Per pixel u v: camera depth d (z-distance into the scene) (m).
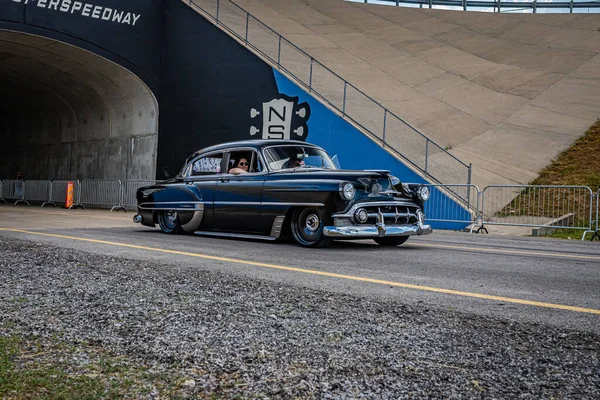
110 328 2.72
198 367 2.15
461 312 3.21
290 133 17.23
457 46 28.47
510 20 32.31
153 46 20.09
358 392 1.89
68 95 23.19
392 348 2.44
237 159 7.88
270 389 1.92
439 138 18.59
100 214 15.78
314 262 5.47
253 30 22.69
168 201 8.58
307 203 6.77
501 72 24.95
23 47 19.17
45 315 2.97
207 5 23.97
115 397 1.82
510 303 3.52
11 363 2.15
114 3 19.14
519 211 13.45
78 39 18.61
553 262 6.02
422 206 7.28
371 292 3.81
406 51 27.44
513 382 2.01
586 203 13.95
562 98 21.95
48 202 22.30
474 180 15.84
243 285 3.97
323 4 33.81
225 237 8.36
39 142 26.89
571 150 17.78
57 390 1.86
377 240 7.76
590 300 3.71
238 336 2.60
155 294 3.57
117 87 20.84
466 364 2.22
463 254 6.69
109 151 22.30
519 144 18.48
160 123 20.20
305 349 2.40
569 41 28.25
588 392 1.92
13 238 7.00
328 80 20.42
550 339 2.63
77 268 4.58
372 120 18.12
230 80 18.58
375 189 6.75
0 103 27.70
